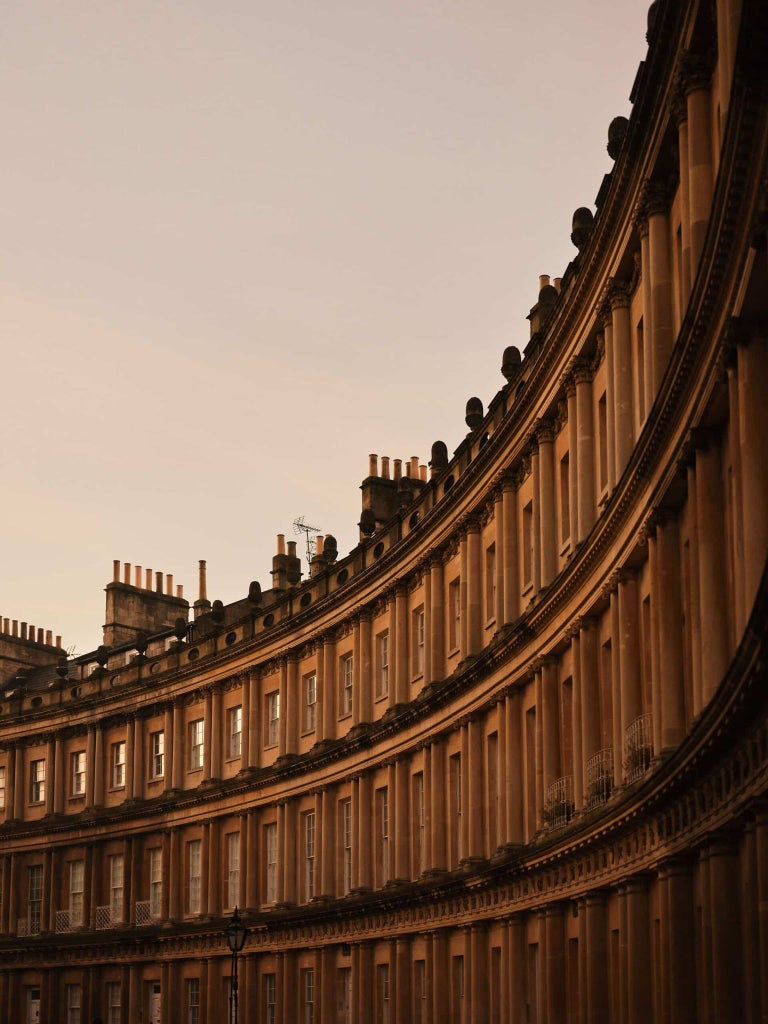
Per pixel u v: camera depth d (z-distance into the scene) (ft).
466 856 163.12
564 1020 136.56
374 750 191.72
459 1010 166.61
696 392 94.27
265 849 222.89
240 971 222.28
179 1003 235.20
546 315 155.74
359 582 197.77
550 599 136.46
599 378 132.05
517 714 152.76
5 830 269.03
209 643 241.35
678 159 106.32
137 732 252.42
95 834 256.11
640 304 119.14
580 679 131.44
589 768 127.75
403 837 182.80
